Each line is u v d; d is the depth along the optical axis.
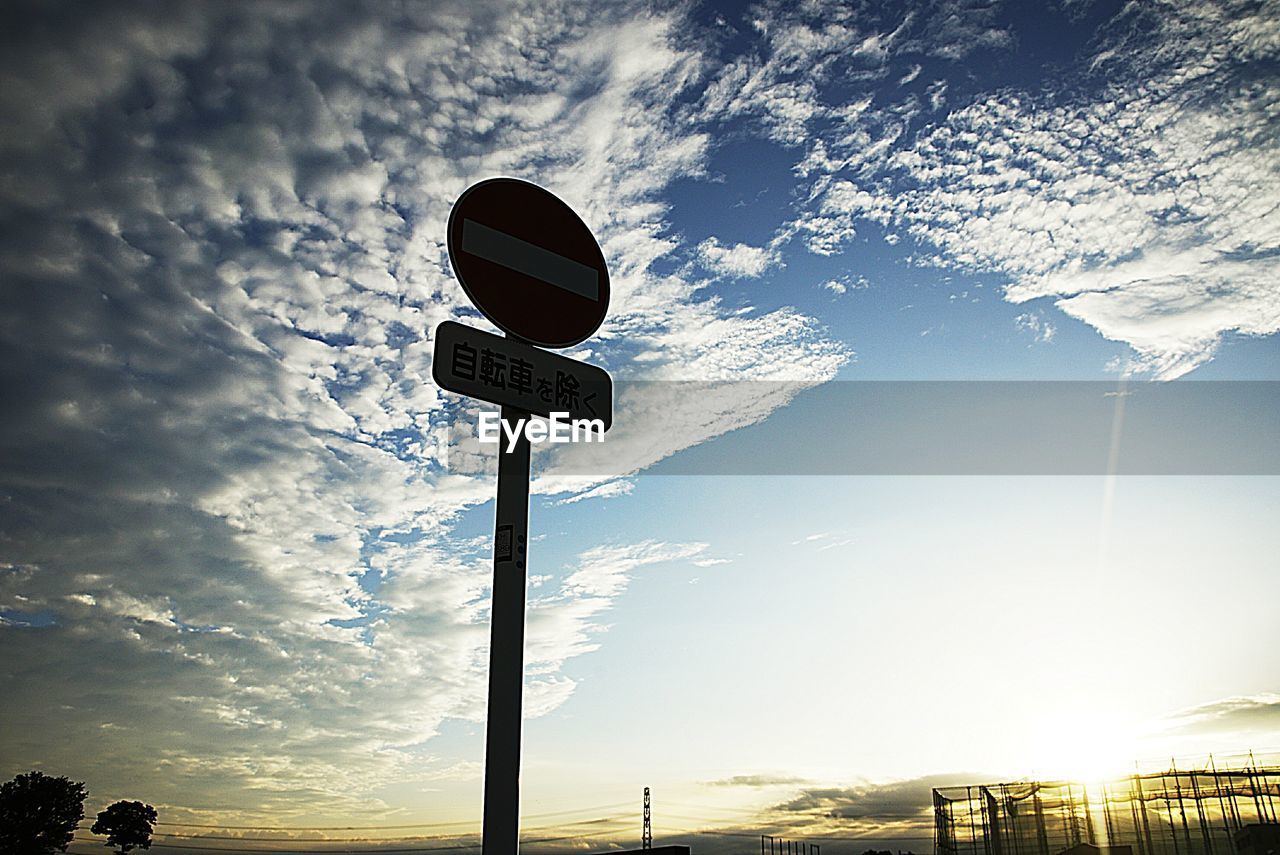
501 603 2.60
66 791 40.53
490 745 2.46
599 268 3.29
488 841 2.37
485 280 2.93
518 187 3.15
